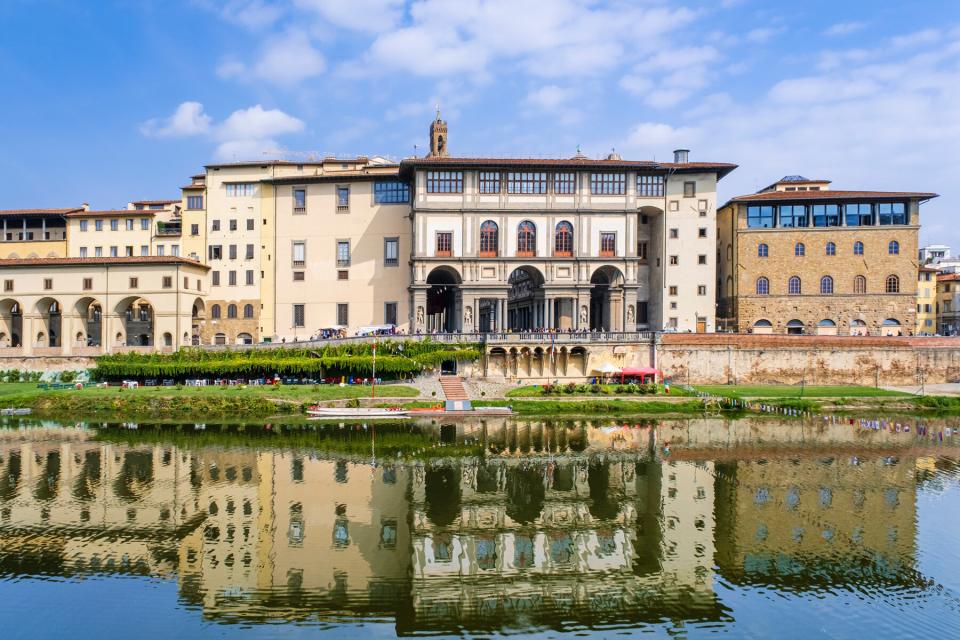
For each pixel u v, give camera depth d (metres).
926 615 25.81
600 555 31.88
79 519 36.53
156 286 84.19
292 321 91.25
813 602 27.00
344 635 24.03
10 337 87.44
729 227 92.69
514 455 51.16
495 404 69.19
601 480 44.59
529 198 80.81
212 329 92.06
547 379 76.44
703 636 24.19
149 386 76.00
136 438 56.81
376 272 89.81
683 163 87.50
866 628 24.78
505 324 80.31
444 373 76.12
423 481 44.09
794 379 79.06
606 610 26.25
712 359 78.50
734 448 53.75
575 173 81.19
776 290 89.38
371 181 90.31
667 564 30.75
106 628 24.52
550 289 80.06
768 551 32.34
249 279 92.06
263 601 26.75
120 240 94.12
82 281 84.94
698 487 42.97
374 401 69.12
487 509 38.62
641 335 77.88
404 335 76.19
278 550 32.16
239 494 41.06
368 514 37.56
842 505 39.34
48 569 29.98
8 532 34.50
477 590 27.88
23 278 85.38
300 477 44.91
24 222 96.62
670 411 68.12
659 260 88.50
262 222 92.25
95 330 90.88
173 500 39.88
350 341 76.25
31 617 25.38
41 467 47.12
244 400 67.69
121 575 29.31
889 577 29.33
